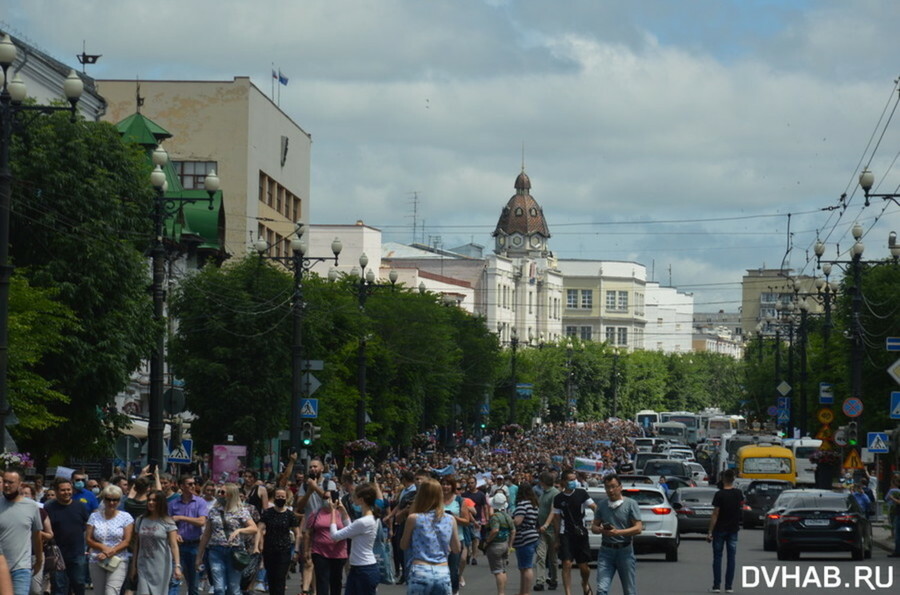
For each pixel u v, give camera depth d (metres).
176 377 64.38
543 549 34.06
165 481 30.58
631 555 26.42
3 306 29.94
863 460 71.62
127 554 25.02
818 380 101.06
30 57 60.66
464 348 116.94
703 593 32.47
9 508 21.23
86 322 45.72
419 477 35.03
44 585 26.48
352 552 22.91
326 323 68.94
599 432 175.25
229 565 25.97
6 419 30.77
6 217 29.95
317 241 161.88
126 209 47.12
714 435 162.50
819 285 80.81
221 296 63.56
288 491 30.77
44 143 45.34
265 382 63.28
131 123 78.62
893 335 76.56
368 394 81.56
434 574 19.53
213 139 100.38
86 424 47.12
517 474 50.97
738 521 32.53
